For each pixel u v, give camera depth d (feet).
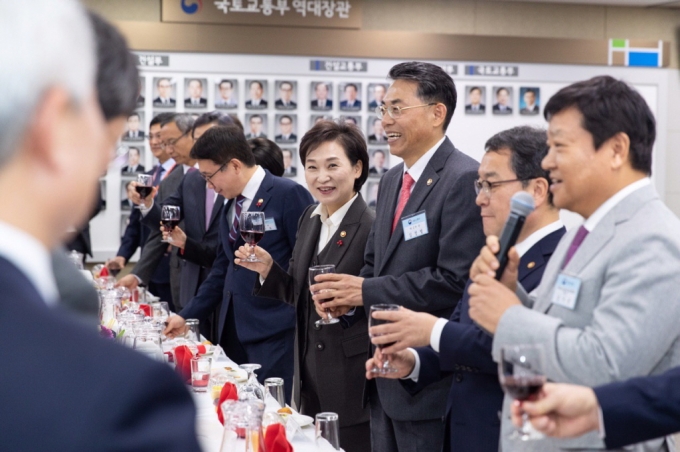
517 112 26.02
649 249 4.95
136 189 15.90
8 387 1.95
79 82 2.25
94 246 24.00
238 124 16.47
